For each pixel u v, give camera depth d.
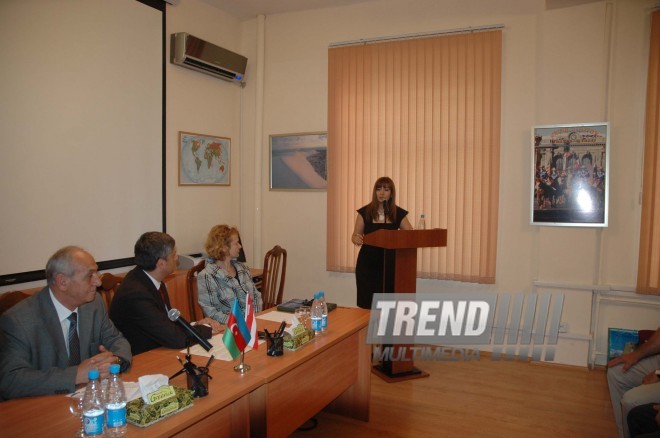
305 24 4.83
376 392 3.38
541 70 3.95
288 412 2.13
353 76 4.51
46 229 3.14
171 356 2.08
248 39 5.11
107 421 1.39
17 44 2.92
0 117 2.85
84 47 3.35
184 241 4.46
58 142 3.20
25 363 1.73
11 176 2.92
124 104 3.70
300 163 4.90
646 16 3.64
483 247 4.09
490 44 4.01
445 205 4.19
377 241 3.35
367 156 4.48
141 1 3.82
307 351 2.19
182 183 4.40
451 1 4.20
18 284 2.99
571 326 3.96
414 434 2.78
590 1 3.73
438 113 4.19
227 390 1.73
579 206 3.86
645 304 3.75
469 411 3.09
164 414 1.49
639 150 3.71
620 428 2.61
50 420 1.47
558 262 3.97
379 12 4.50
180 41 4.15
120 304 2.27
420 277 4.30
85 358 1.98
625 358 2.71
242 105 5.16
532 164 3.96
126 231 3.75
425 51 4.22
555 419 2.98
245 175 5.18
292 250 4.99
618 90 3.74
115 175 3.64
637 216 3.74
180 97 4.35
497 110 4.00
